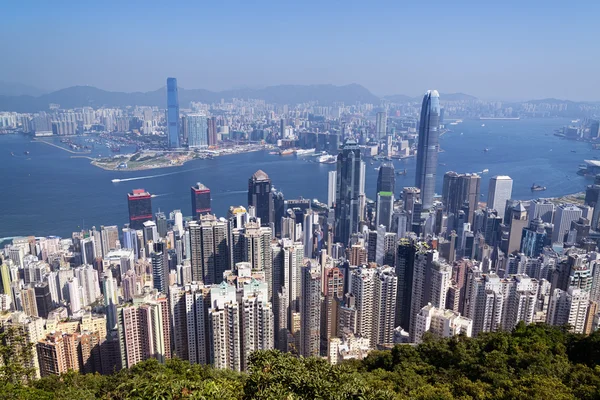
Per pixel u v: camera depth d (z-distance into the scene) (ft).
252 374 153.58
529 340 232.94
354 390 143.54
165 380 136.26
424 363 239.71
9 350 217.56
